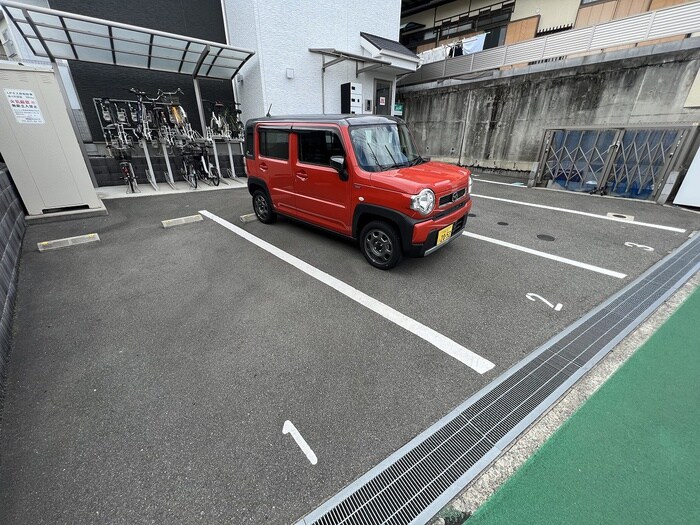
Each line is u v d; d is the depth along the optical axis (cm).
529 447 157
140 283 315
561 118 844
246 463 148
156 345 229
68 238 405
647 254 381
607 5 923
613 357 218
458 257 374
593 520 127
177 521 125
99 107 758
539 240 427
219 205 598
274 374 202
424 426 167
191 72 805
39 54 606
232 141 799
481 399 183
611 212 554
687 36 650
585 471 146
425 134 1177
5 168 433
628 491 137
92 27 550
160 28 781
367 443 158
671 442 159
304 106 843
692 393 188
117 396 185
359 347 226
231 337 237
